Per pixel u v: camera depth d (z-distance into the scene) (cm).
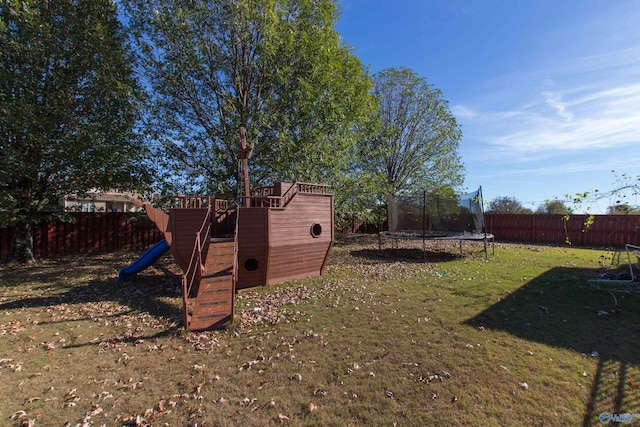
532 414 301
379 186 1723
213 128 1316
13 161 1041
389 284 836
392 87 2245
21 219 1225
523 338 466
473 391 338
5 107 1016
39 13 1069
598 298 654
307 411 317
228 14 1212
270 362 422
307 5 1345
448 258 1283
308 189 967
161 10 1220
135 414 320
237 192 1248
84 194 1352
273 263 853
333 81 1324
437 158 2173
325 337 497
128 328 566
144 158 1255
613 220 1625
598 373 367
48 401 345
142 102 1213
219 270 690
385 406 320
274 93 1334
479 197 1348
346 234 2484
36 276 1030
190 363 428
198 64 1198
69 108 1147
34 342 506
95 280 966
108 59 1130
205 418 310
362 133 1653
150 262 952
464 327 513
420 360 410
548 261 1152
